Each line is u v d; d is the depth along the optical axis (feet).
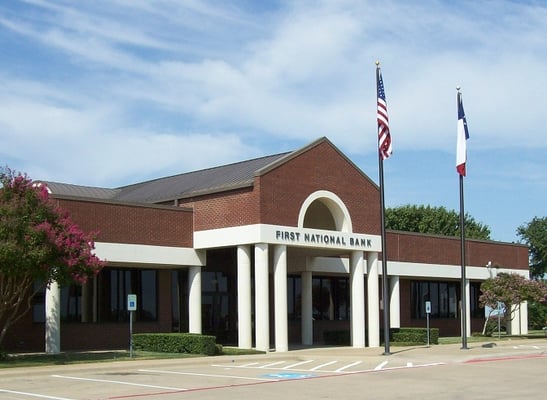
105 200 110.01
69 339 112.37
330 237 122.01
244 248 114.42
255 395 60.39
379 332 132.26
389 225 279.08
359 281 128.06
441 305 180.55
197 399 57.82
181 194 123.24
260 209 111.96
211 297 135.03
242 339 113.29
